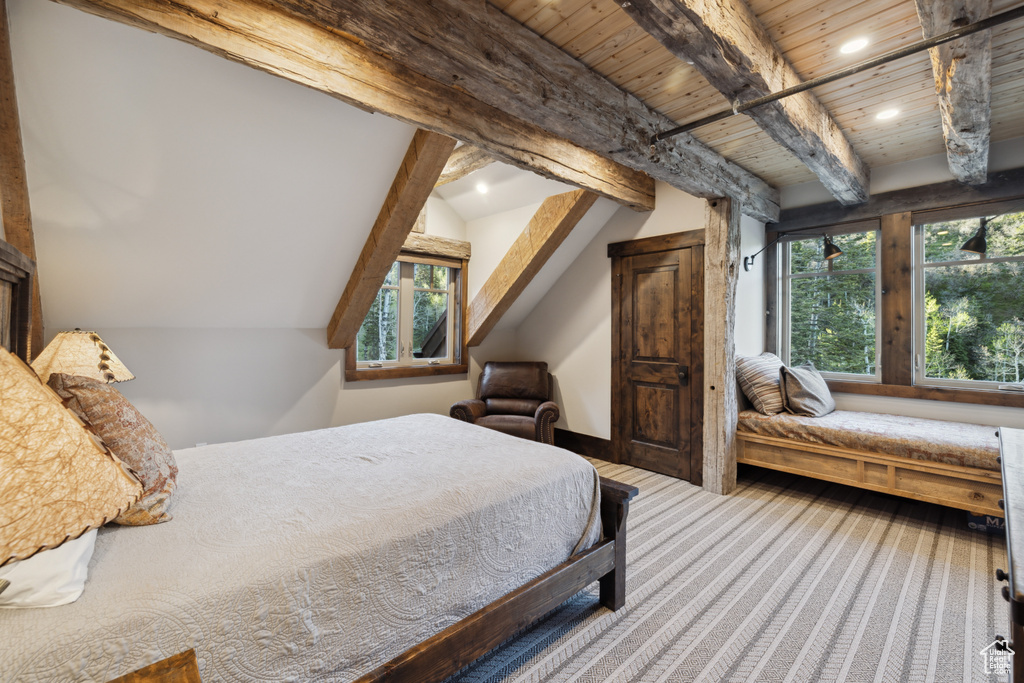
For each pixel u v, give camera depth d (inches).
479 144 99.0
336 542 50.4
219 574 43.4
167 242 101.3
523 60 77.2
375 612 51.2
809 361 159.5
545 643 70.4
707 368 138.2
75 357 70.8
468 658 57.8
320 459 79.7
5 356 24.1
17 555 20.1
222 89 79.1
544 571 70.1
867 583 86.5
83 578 40.3
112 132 78.5
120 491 23.4
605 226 171.8
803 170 142.2
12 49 64.2
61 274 97.9
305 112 88.4
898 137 117.3
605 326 172.7
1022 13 56.1
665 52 84.0
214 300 121.6
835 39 77.6
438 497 62.0
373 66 79.9
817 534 108.2
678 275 149.6
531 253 161.0
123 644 36.7
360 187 109.3
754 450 139.9
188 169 88.8
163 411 122.9
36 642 34.2
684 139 115.4
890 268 138.6
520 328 208.7
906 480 112.8
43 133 75.1
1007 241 121.3
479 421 169.6
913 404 135.5
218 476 70.7
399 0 62.1
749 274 157.3
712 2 62.0
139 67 71.9
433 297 186.2
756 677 63.0
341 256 126.9
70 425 23.8
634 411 164.6
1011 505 45.6
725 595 83.1
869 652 67.7
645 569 92.5
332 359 153.7
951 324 130.6
